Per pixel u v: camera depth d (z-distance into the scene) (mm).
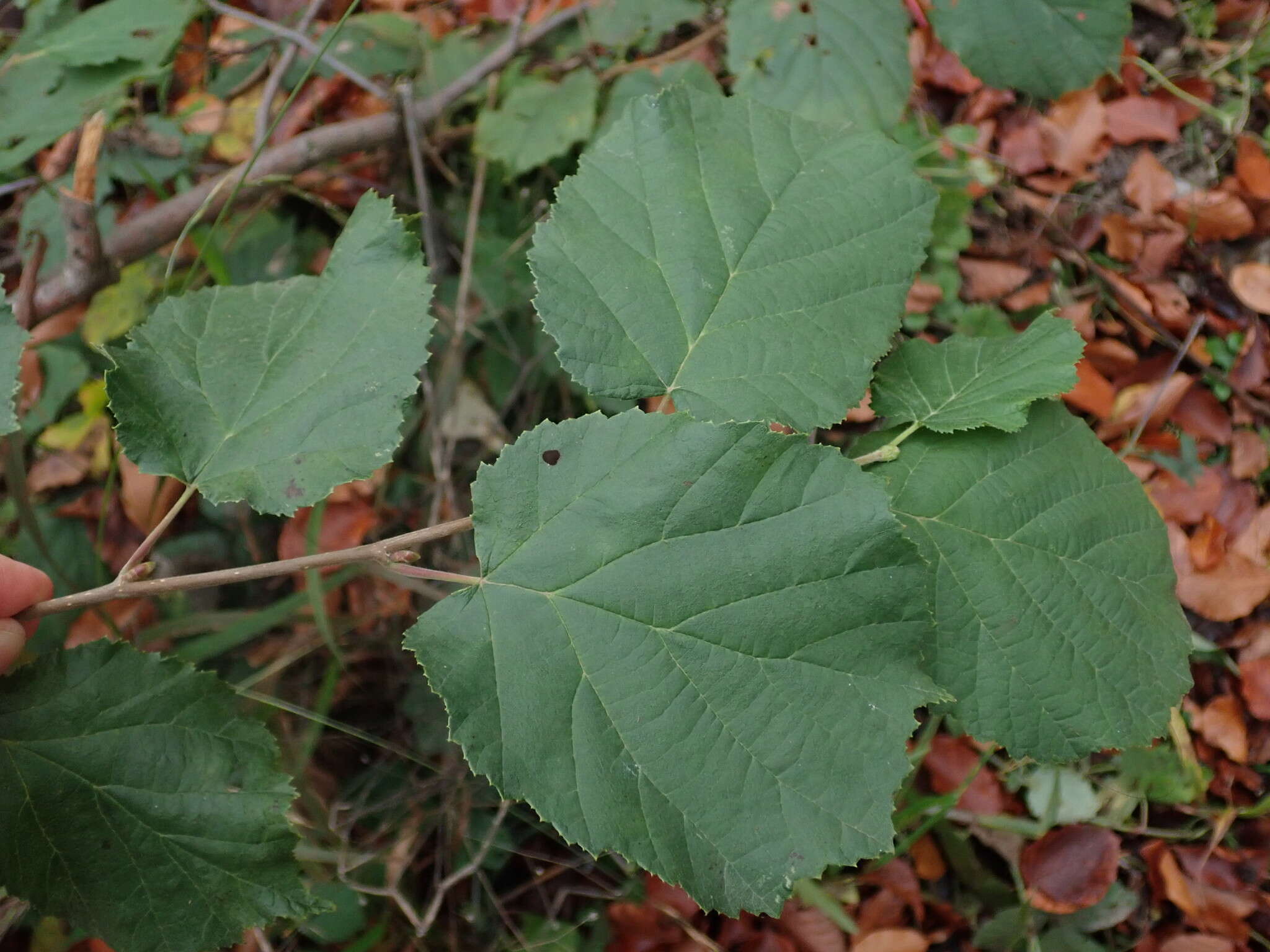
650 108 221
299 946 336
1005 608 219
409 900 349
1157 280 410
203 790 211
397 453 395
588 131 367
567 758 179
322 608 333
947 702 182
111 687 211
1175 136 422
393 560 191
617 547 185
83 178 280
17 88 297
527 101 378
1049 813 353
